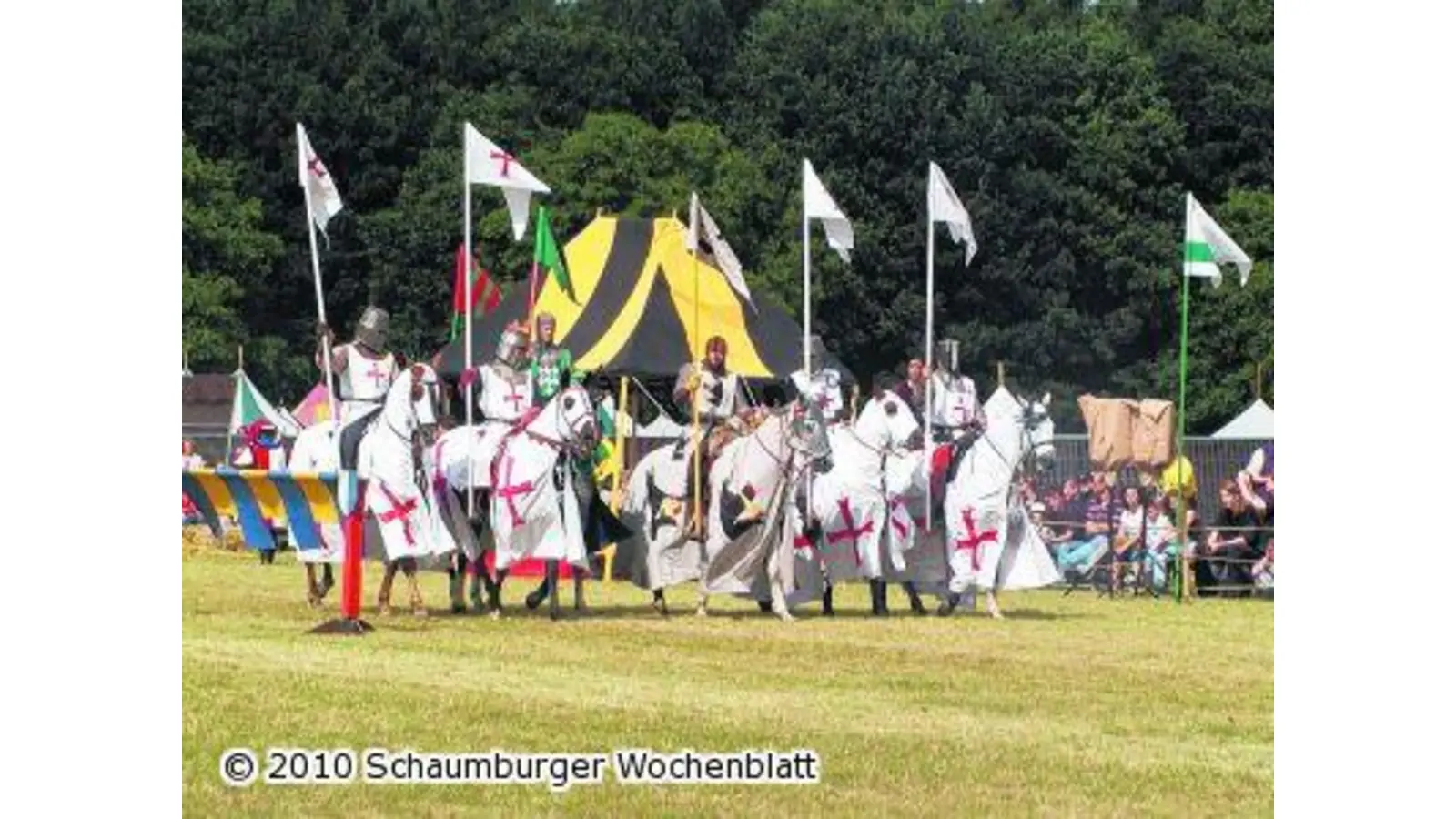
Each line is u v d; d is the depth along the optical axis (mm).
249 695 25516
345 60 99812
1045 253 92000
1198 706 26359
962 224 37656
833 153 94000
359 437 33125
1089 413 48781
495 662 28516
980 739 23859
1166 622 36281
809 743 23391
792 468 34344
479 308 55312
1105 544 45625
